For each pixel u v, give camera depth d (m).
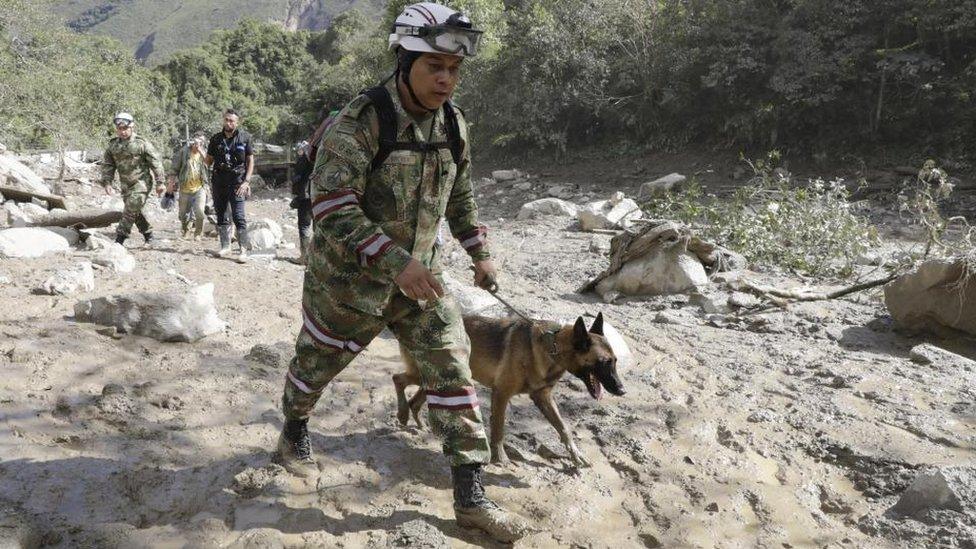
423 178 2.74
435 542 2.86
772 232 10.20
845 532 3.29
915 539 3.19
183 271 7.61
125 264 7.26
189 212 10.91
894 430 4.31
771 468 3.87
